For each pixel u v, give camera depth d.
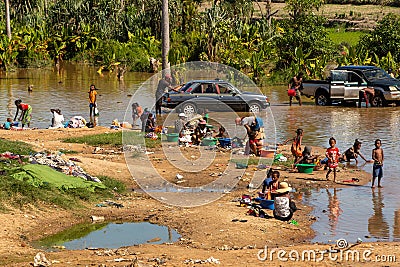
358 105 36.44
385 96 35.94
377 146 18.14
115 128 26.55
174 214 15.27
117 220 14.98
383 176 19.47
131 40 64.69
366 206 16.27
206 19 53.50
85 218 14.98
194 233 13.83
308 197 17.11
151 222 14.80
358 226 14.58
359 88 36.22
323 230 14.27
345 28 84.06
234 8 69.81
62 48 63.81
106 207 15.86
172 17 66.00
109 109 33.41
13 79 49.75
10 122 26.75
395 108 35.56
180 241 13.34
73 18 70.50
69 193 16.14
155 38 66.88
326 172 19.92
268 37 55.12
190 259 11.59
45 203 15.26
